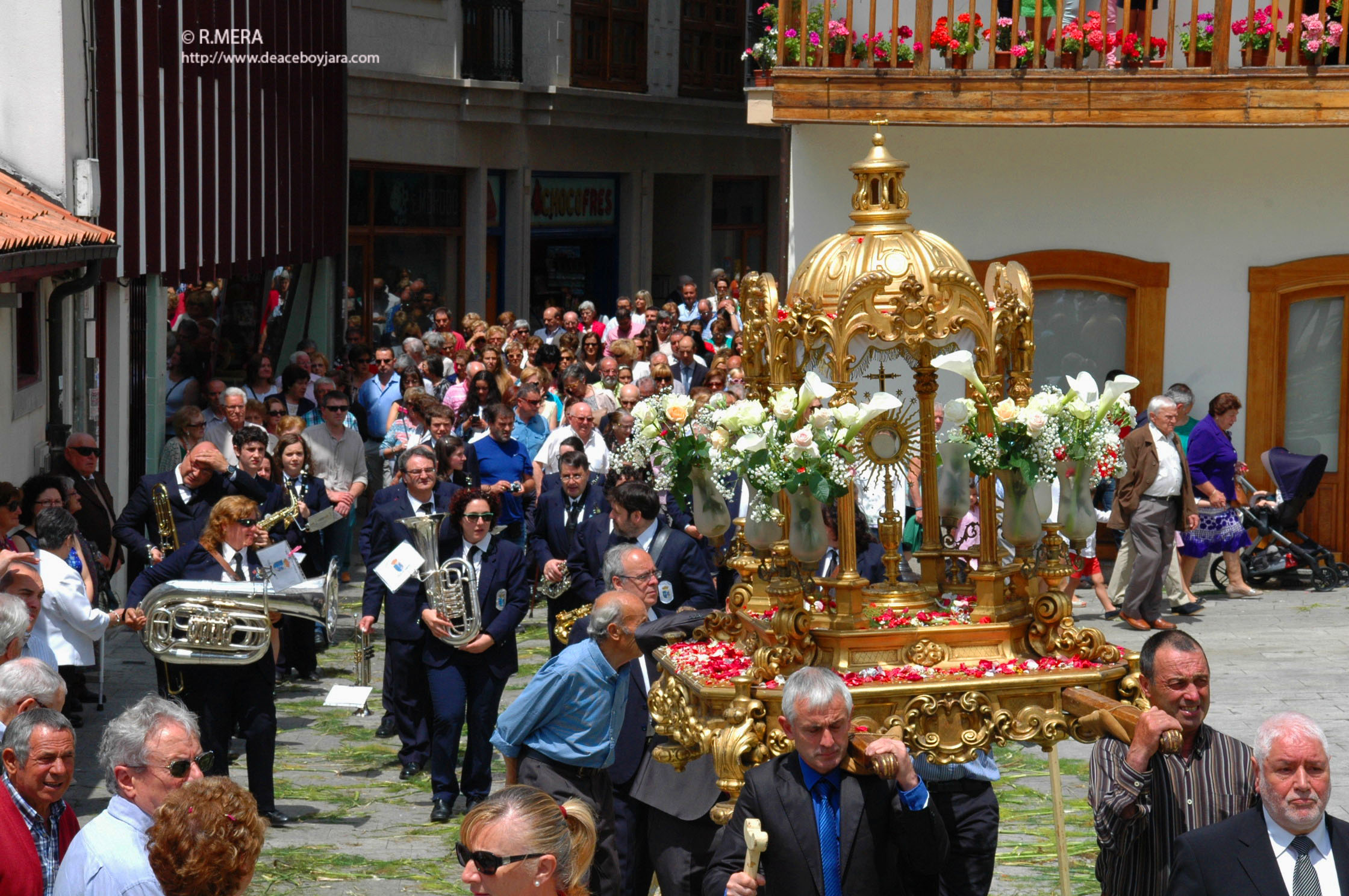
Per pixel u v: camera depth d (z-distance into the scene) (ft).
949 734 20.25
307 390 64.13
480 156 108.68
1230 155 55.83
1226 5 52.13
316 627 45.06
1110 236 56.70
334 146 90.43
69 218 44.24
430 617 31.96
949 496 22.17
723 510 23.71
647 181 125.29
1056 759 24.03
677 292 131.23
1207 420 51.49
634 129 120.37
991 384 21.25
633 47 119.85
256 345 80.18
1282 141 55.47
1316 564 53.98
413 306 105.60
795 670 20.18
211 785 15.39
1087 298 57.47
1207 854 16.71
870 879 17.84
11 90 44.98
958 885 22.41
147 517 40.68
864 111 54.65
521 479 51.08
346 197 93.45
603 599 24.25
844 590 20.71
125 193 50.19
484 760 32.94
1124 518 48.14
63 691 21.03
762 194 140.56
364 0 96.37
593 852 15.23
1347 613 50.16
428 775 35.37
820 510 20.80
